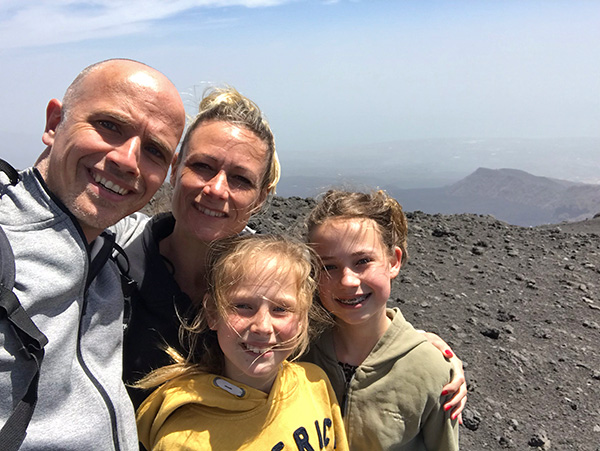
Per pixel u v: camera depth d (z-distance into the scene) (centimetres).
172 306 72
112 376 60
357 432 79
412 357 78
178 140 63
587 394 140
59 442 52
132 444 60
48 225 55
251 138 72
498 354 156
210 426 64
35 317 52
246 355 65
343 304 76
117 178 58
